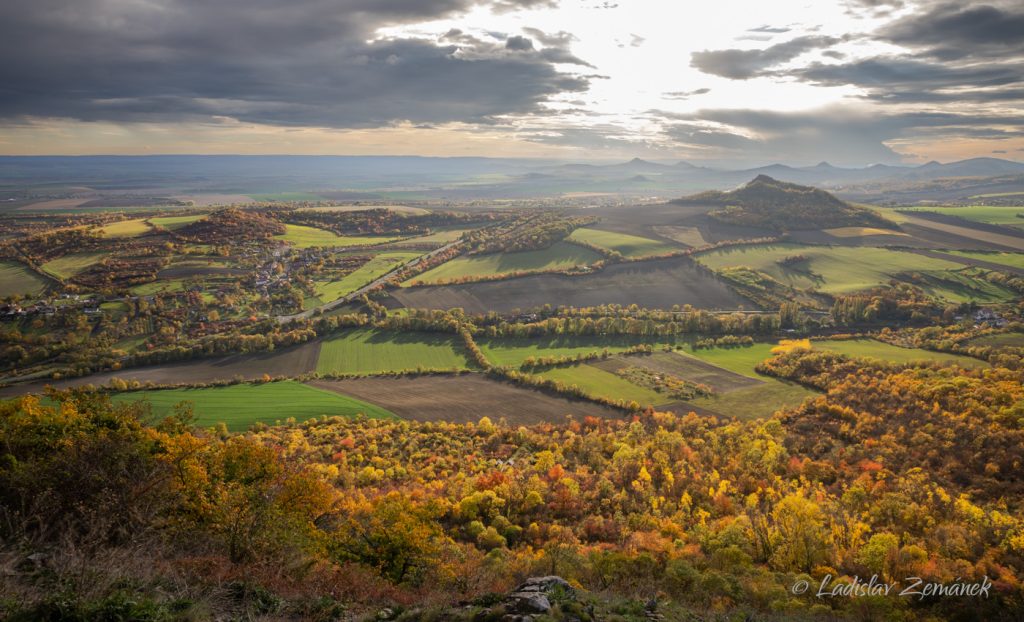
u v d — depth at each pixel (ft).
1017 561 156.35
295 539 90.07
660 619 72.49
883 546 156.46
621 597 80.84
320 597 70.74
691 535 182.91
